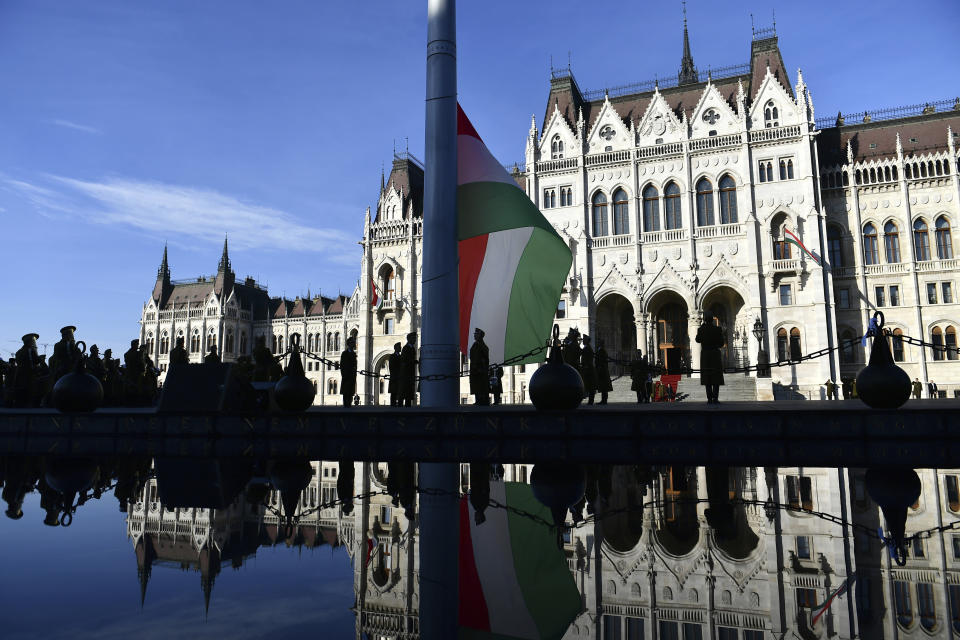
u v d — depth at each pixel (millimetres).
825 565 5105
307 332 101688
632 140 54719
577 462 12367
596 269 54188
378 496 8367
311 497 8336
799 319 48250
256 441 14367
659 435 12805
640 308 52000
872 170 52812
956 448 11797
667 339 54531
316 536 6219
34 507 7719
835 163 54469
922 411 11938
